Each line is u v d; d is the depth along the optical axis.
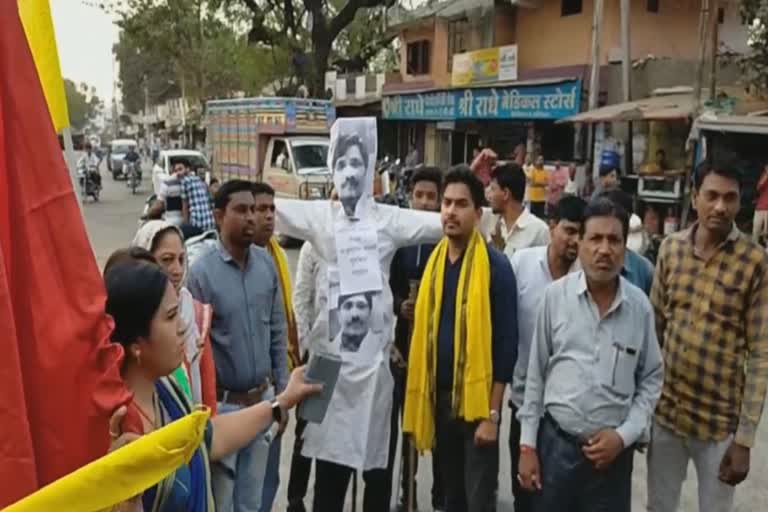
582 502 2.76
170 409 1.93
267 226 3.69
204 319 2.84
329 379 2.37
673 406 3.10
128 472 1.23
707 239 2.99
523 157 18.03
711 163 2.95
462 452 3.38
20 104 1.44
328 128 16.58
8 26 1.44
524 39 20.19
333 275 3.49
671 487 3.22
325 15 21.83
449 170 3.27
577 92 17.14
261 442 3.21
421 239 3.56
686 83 16.06
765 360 2.84
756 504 4.21
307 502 4.24
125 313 1.77
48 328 1.43
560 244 3.41
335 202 3.61
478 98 20.25
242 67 30.19
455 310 3.24
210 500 1.87
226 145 19.77
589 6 18.11
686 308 3.04
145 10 23.58
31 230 1.43
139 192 29.70
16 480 1.34
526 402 2.89
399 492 4.28
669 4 18.02
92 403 1.47
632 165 14.96
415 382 3.34
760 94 12.65
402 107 23.98
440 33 23.34
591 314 2.72
